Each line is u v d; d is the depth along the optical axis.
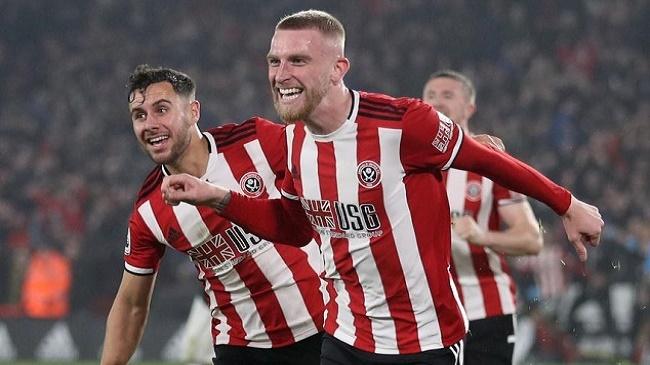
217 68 69.69
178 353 40.75
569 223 13.05
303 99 12.89
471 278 20.30
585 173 55.47
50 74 68.62
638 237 40.62
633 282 39.00
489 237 19.59
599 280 39.00
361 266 13.40
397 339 13.44
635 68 69.69
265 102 66.12
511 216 20.17
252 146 15.61
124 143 61.59
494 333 20.31
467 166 13.08
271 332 16.20
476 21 72.50
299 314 16.09
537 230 20.25
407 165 13.05
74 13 72.56
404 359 13.44
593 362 38.69
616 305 38.84
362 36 71.75
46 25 71.81
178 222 15.47
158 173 15.63
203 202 13.52
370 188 13.08
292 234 14.43
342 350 13.79
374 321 13.53
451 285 13.59
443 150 12.95
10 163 59.06
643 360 38.31
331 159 13.22
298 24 12.88
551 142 61.34
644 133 60.62
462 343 13.70
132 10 73.31
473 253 20.14
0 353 40.00
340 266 13.61
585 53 70.44
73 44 70.94
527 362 38.22
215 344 16.69
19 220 53.25
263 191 15.62
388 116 13.02
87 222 52.56
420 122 12.88
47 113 64.38
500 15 72.69
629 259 39.31
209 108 64.19
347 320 13.77
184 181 13.24
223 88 66.69
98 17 72.81
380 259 13.24
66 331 40.56
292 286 15.98
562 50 70.81
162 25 72.94
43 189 55.56
